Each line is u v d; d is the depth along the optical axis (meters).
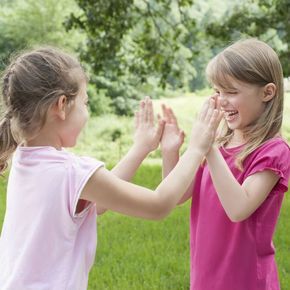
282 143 2.76
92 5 11.86
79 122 2.45
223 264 2.79
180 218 7.18
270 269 2.79
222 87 2.79
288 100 14.88
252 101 2.77
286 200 8.24
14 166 2.45
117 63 13.55
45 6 29.06
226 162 2.86
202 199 2.90
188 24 14.05
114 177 2.39
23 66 2.38
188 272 5.20
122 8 11.91
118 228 6.78
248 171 2.74
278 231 6.51
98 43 12.30
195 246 2.94
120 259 5.65
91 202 2.40
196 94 28.48
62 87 2.37
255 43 2.84
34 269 2.30
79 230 2.39
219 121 2.63
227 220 2.79
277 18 12.06
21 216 2.36
